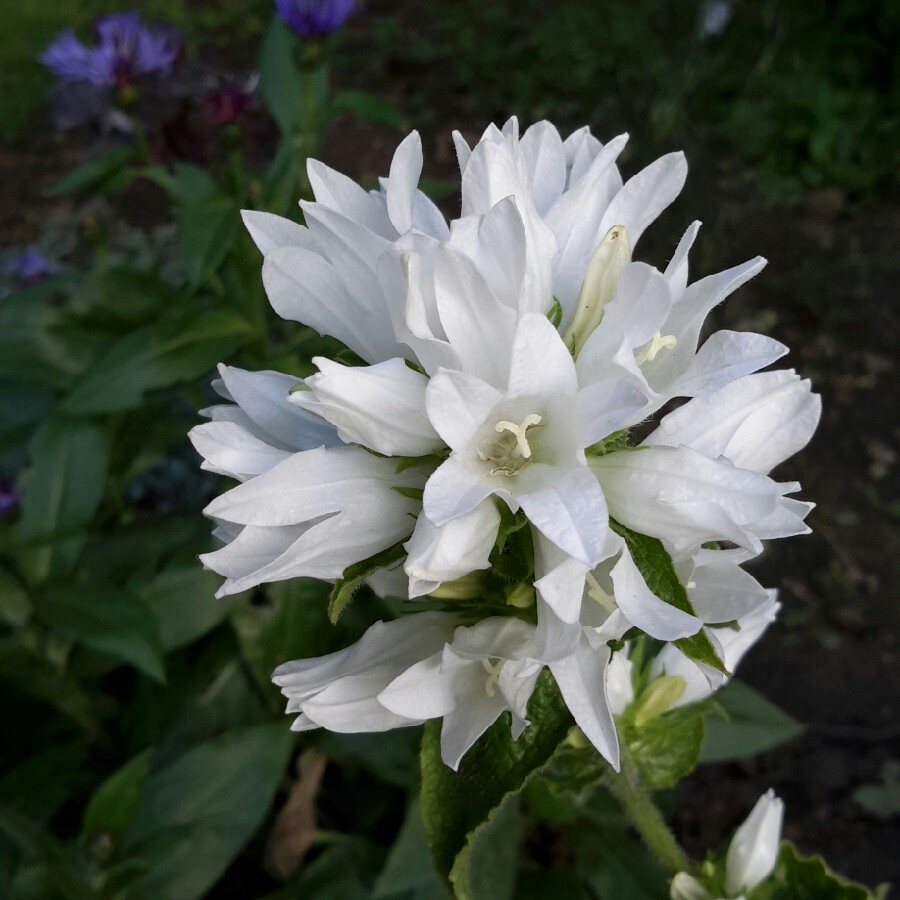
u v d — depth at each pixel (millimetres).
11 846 246
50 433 271
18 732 283
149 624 237
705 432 125
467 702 133
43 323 295
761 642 394
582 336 130
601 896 262
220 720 272
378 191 143
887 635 394
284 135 293
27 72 654
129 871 225
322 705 136
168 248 500
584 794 269
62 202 558
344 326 133
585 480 111
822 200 543
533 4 684
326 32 278
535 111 613
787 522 122
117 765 275
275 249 131
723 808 352
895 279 508
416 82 645
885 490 438
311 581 260
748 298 501
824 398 469
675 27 643
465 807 136
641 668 197
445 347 115
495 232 118
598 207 137
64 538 255
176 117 287
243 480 130
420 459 125
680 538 120
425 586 117
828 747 364
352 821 292
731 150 558
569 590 115
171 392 304
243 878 289
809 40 609
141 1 721
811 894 177
